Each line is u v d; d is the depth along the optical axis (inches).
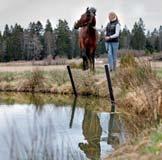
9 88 1067.3
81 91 922.7
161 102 534.9
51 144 381.1
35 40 3467.0
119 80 752.3
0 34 3459.6
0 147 445.7
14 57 3435.0
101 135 520.7
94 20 955.3
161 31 2817.4
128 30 3216.0
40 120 610.5
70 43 3476.9
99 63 1375.5
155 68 691.4
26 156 368.2
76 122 602.9
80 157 420.5
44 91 1016.9
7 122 556.4
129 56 788.6
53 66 1400.1
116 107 710.5
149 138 405.7
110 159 396.5
